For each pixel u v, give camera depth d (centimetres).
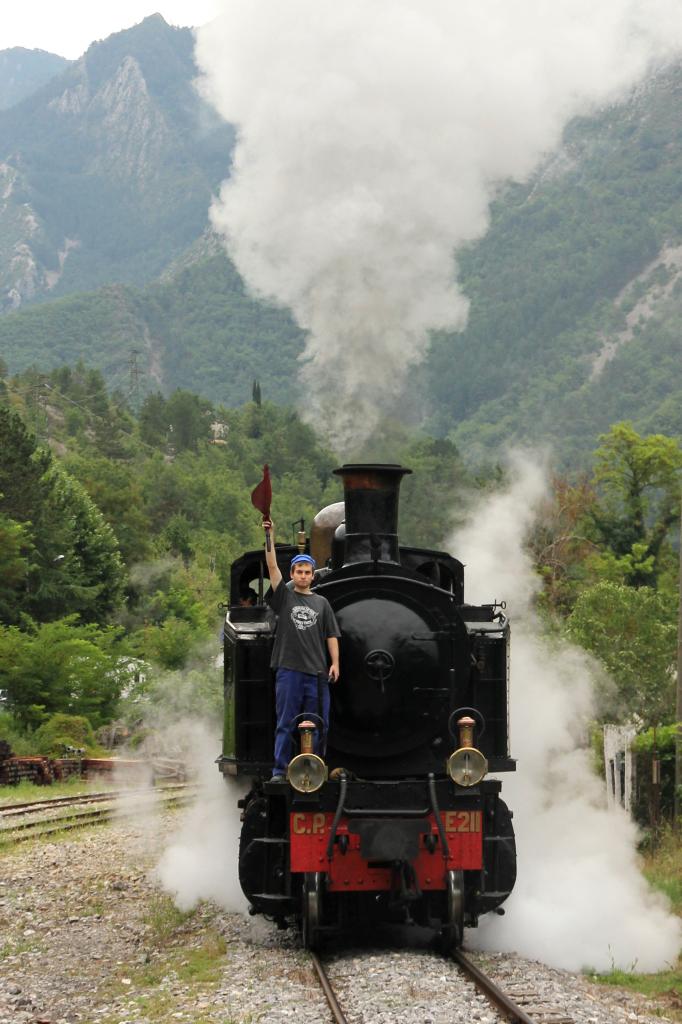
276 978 820
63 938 1027
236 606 1148
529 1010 695
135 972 893
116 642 5916
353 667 942
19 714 3981
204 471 16462
